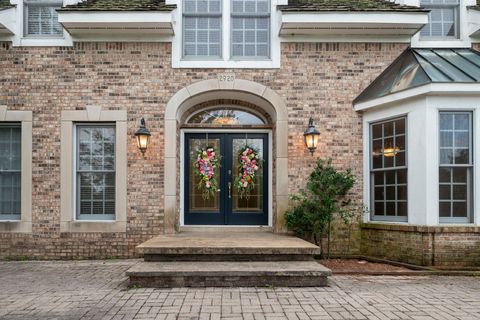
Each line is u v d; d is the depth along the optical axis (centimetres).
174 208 728
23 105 729
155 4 739
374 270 614
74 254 719
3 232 720
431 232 617
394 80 691
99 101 733
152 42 741
